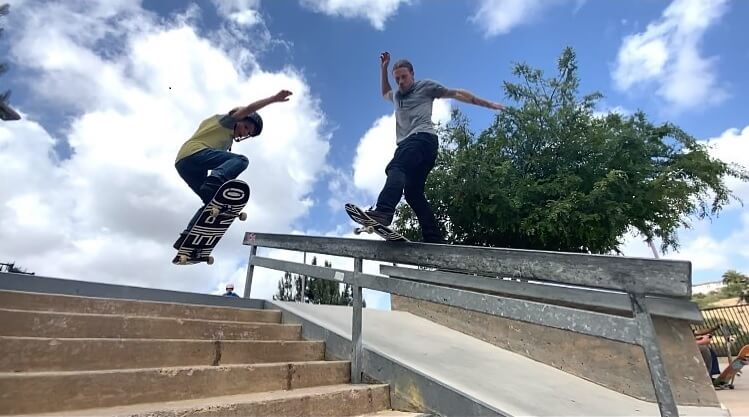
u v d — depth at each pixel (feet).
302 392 8.86
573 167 30.01
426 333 16.90
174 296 13.04
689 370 13.08
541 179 29.68
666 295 6.10
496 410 8.35
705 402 12.64
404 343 14.29
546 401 10.48
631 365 13.42
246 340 11.57
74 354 7.93
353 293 11.91
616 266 6.73
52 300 10.05
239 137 15.96
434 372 10.77
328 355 12.42
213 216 13.96
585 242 28.25
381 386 10.18
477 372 12.28
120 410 6.73
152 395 7.53
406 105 12.76
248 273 17.58
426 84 12.76
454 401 9.03
